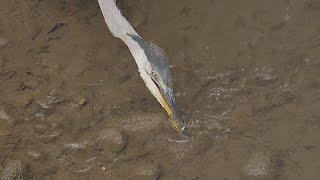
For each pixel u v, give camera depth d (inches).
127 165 360.2
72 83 383.6
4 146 360.2
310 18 410.9
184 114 377.4
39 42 392.8
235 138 372.8
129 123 373.7
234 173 361.1
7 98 374.9
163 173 358.6
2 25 394.6
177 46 399.5
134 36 349.4
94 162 360.5
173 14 409.1
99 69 388.8
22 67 384.8
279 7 411.8
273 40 405.4
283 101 386.0
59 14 402.6
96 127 370.9
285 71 396.2
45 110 374.3
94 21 403.2
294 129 376.5
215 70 394.3
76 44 394.6
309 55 401.4
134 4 410.6
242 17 409.1
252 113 382.0
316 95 387.9
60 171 356.5
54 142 365.1
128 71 389.7
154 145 367.6
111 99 380.5
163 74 330.6
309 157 366.6
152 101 381.7
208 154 366.6
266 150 368.8
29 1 403.2
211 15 409.4
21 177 352.8
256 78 394.0
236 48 401.7
